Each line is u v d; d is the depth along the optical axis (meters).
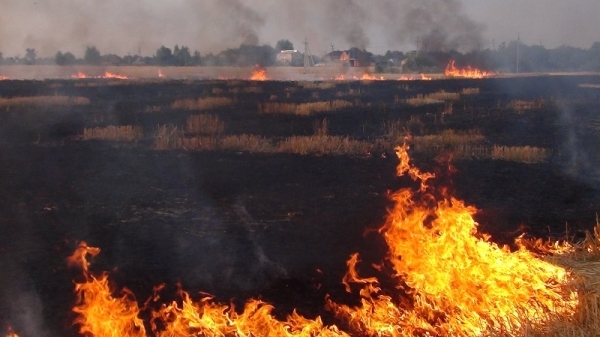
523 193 11.02
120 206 9.84
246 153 15.41
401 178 12.30
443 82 50.50
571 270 5.48
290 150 15.70
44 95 34.56
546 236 8.20
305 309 5.76
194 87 43.06
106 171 12.88
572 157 14.99
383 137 18.53
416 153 15.38
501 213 9.51
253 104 29.98
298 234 8.29
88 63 89.06
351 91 38.75
